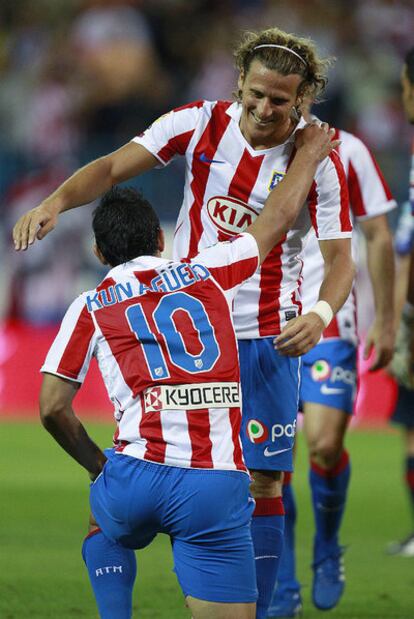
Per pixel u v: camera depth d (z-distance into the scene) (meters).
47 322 49.16
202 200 16.69
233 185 16.41
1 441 39.88
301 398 21.25
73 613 18.55
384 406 44.78
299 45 15.61
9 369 47.31
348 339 21.20
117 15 60.50
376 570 23.17
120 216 14.59
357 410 44.81
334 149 16.59
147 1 61.44
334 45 58.47
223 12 61.19
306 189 15.34
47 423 14.16
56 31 61.56
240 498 13.73
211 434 13.70
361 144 21.55
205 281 14.23
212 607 13.59
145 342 13.92
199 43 60.44
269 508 16.84
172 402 13.70
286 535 19.38
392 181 46.62
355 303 21.66
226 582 13.57
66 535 25.39
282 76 15.49
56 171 50.25
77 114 55.97
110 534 14.06
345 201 16.45
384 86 57.38
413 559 24.30
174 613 18.77
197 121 16.55
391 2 60.91
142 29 60.47
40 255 48.97
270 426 16.91
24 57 60.84
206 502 13.48
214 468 13.58
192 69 59.78
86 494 30.59
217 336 14.02
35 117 56.56
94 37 59.53
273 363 16.92
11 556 23.11
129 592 14.35
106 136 53.88
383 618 19.23
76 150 51.50
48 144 54.53
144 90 57.81
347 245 16.41
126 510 13.72
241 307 16.81
